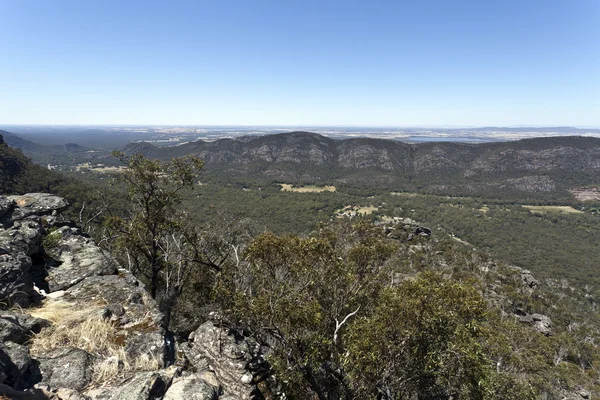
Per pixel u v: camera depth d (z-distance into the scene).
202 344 9.81
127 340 8.07
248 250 10.41
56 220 15.09
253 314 9.29
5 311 7.61
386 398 9.44
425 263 56.19
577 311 61.19
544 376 23.98
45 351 6.82
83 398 5.50
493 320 29.11
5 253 9.86
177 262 17.81
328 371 9.43
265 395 9.21
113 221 16.80
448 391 10.47
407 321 7.92
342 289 10.68
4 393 4.86
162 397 6.11
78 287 10.50
